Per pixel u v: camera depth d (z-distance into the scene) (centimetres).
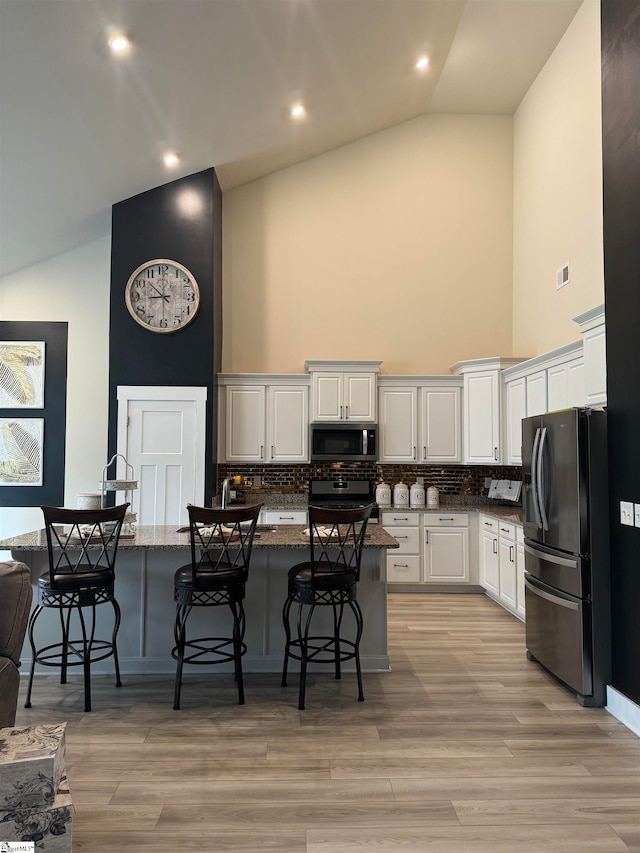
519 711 309
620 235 311
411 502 615
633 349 297
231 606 319
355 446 589
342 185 645
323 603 320
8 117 402
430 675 360
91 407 600
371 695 329
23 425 599
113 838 204
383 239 645
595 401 363
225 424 589
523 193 620
